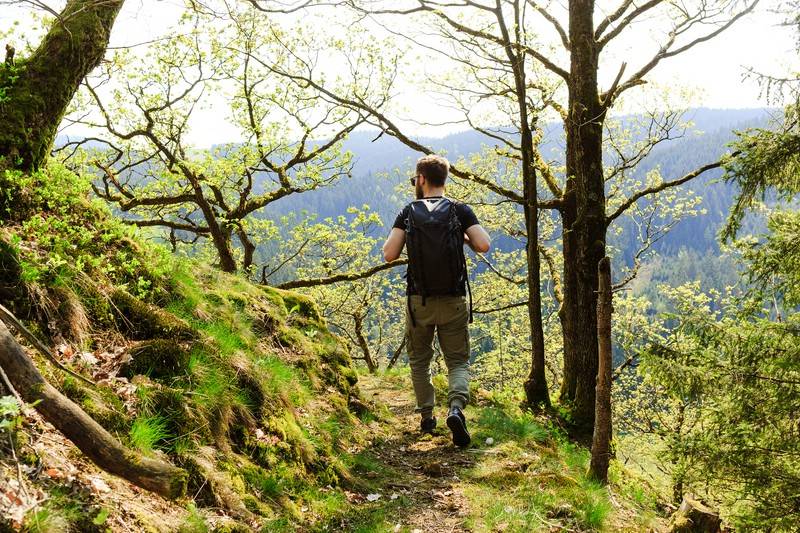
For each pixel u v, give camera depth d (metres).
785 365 7.17
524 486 4.82
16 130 4.55
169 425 3.49
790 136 6.71
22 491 2.28
